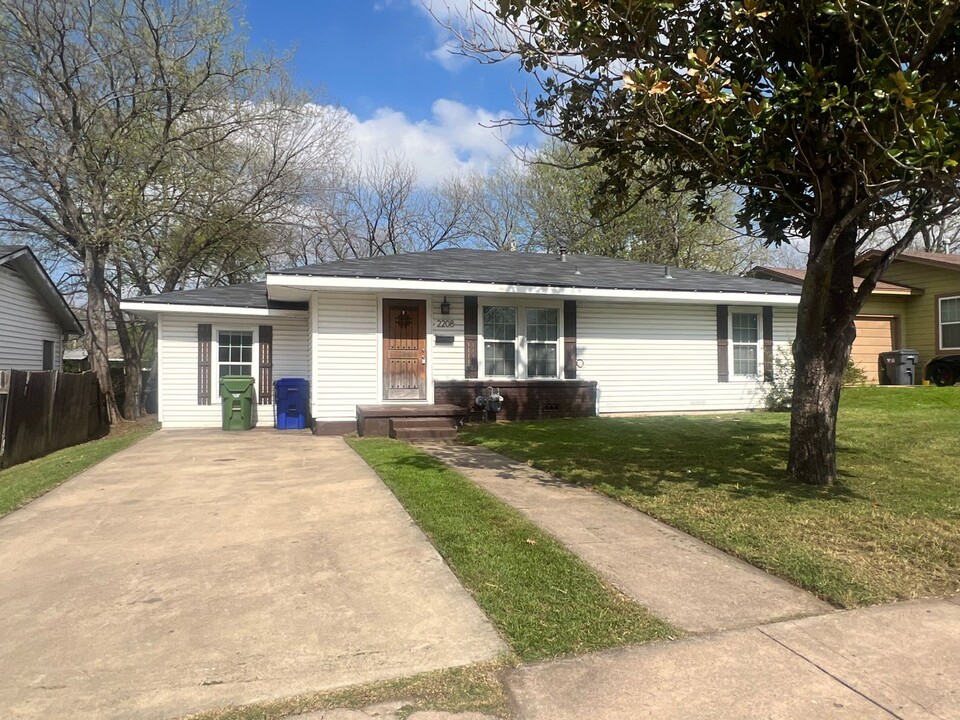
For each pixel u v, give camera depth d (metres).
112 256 15.12
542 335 12.87
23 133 13.85
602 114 6.45
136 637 3.25
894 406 12.55
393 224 32.12
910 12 4.79
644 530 4.92
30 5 14.23
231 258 20.53
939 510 5.25
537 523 5.09
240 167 18.41
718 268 27.00
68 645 3.17
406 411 10.73
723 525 4.92
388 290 11.30
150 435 11.52
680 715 2.54
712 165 5.81
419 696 2.69
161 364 13.02
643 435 9.80
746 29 5.54
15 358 15.52
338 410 11.46
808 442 6.29
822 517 5.08
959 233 30.55
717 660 2.98
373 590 3.81
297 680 2.82
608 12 5.38
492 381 12.19
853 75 5.52
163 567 4.24
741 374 14.38
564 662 2.96
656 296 12.75
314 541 4.72
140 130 15.85
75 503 5.96
